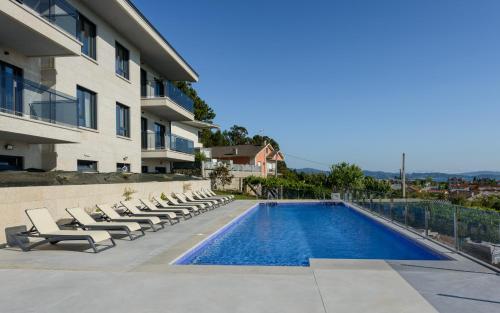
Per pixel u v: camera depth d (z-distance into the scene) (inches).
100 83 732.0
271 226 702.5
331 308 204.4
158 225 561.6
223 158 2416.3
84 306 209.2
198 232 494.9
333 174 1718.8
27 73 564.7
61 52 553.6
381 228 638.5
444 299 218.7
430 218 457.1
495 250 295.9
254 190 1610.5
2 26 462.0
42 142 560.1
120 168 826.8
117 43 823.7
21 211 409.1
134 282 253.8
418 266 295.9
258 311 200.4
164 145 1018.7
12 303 214.5
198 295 226.1
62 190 487.5
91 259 327.9
